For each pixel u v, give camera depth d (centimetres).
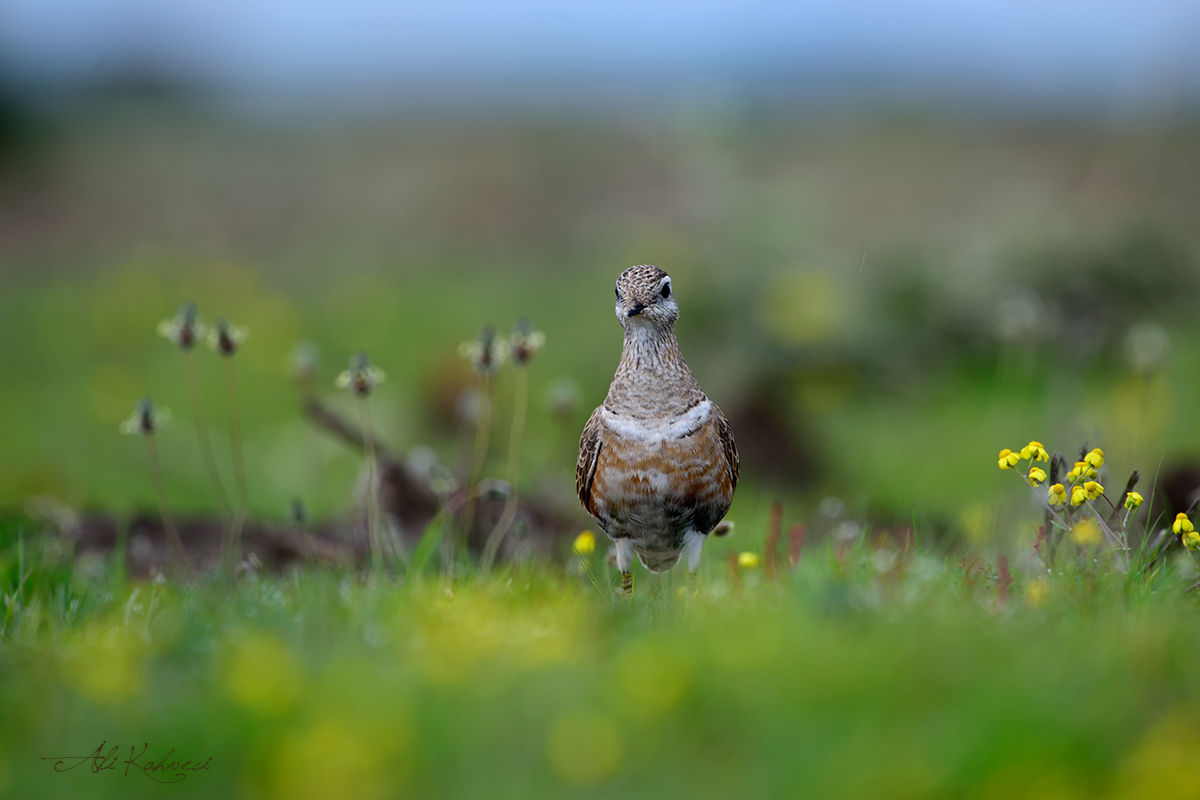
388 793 879
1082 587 1168
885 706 927
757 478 2712
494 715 946
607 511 1455
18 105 6169
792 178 4903
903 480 2638
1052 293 3316
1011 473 2131
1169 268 3384
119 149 6341
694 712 938
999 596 1165
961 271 3372
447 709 949
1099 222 3634
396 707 947
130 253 4969
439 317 4131
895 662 966
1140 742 878
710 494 1441
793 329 2953
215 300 4144
